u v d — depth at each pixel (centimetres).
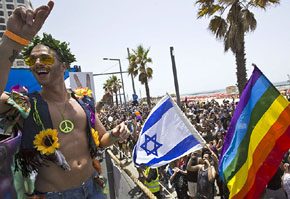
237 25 1197
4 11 6353
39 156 132
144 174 534
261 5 1159
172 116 361
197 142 345
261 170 308
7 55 99
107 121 1611
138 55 2525
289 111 306
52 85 147
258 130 320
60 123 145
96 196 158
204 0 1242
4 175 100
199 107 2484
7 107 119
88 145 158
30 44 147
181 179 582
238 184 320
